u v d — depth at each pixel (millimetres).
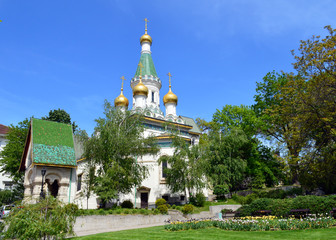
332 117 23375
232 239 12336
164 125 35719
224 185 35812
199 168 30531
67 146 28484
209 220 19984
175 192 32062
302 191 31016
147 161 35000
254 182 38531
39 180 25297
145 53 53250
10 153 39031
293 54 27922
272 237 12477
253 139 42094
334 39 23750
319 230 13734
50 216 12531
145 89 45344
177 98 47344
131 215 23281
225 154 38219
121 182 26344
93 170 28078
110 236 14609
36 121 28656
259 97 41188
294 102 26453
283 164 26516
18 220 11477
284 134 27828
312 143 26547
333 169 25047
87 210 22281
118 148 27016
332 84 23453
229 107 46719
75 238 14391
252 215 21281
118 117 28734
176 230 16500
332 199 18000
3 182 47562
